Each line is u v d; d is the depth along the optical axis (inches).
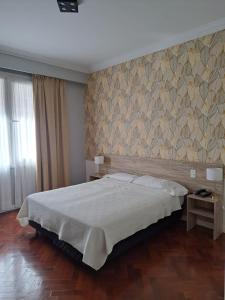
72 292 74.5
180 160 131.6
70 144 185.8
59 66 165.9
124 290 75.2
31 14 100.0
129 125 158.1
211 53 115.1
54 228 96.6
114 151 170.9
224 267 86.7
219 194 115.4
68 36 124.0
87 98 189.2
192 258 93.8
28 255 97.2
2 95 144.8
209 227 121.6
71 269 87.1
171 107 133.8
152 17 105.0
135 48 143.7
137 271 85.4
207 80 117.7
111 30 117.6
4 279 81.4
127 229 89.7
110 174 161.9
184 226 124.2
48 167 167.9
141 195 114.3
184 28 117.3
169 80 133.4
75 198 110.3
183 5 95.3
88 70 183.5
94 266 77.9
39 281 80.1
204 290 74.9
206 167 119.9
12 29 114.3
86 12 99.1
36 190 162.9
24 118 156.2
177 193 118.3
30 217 113.0
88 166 194.2
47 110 163.8
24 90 155.3
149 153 147.9
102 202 103.7
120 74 160.1
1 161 147.0
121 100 161.5
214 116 116.6
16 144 153.1
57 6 94.1
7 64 139.2
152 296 72.3
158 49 136.3
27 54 146.6
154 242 107.5
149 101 144.6
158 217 106.6
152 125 144.4
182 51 126.1
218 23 109.7
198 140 123.6
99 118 180.2
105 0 90.4
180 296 72.2
